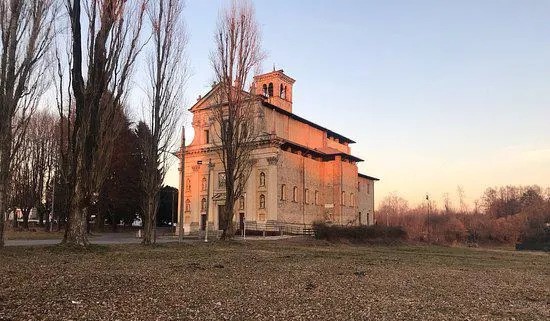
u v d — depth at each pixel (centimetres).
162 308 1171
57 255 2397
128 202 7788
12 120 2755
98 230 8025
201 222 7350
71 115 3047
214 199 7162
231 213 4347
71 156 2767
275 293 1479
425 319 1181
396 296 1537
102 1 2777
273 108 7019
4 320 977
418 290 1714
